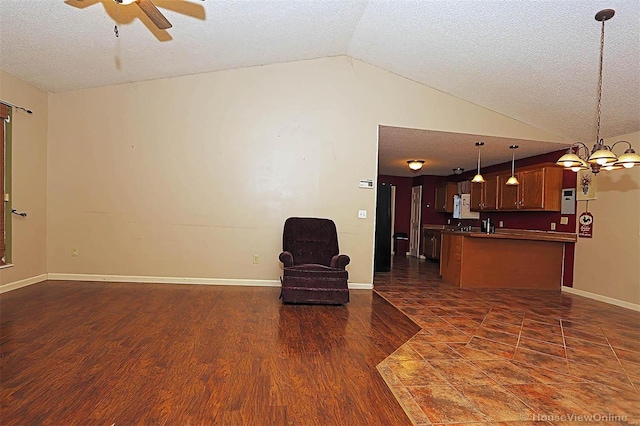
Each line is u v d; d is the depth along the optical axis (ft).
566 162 10.60
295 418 6.38
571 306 15.11
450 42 13.00
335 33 14.21
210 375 7.85
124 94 16.15
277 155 16.69
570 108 15.26
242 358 8.78
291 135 16.71
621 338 11.05
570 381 8.09
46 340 9.45
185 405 6.65
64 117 16.08
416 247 32.32
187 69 15.70
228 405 6.71
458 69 14.80
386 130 17.51
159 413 6.37
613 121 15.28
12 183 14.29
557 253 18.76
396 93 17.02
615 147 16.60
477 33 12.02
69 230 16.24
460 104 17.37
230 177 16.57
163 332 10.32
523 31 11.30
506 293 17.30
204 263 16.57
